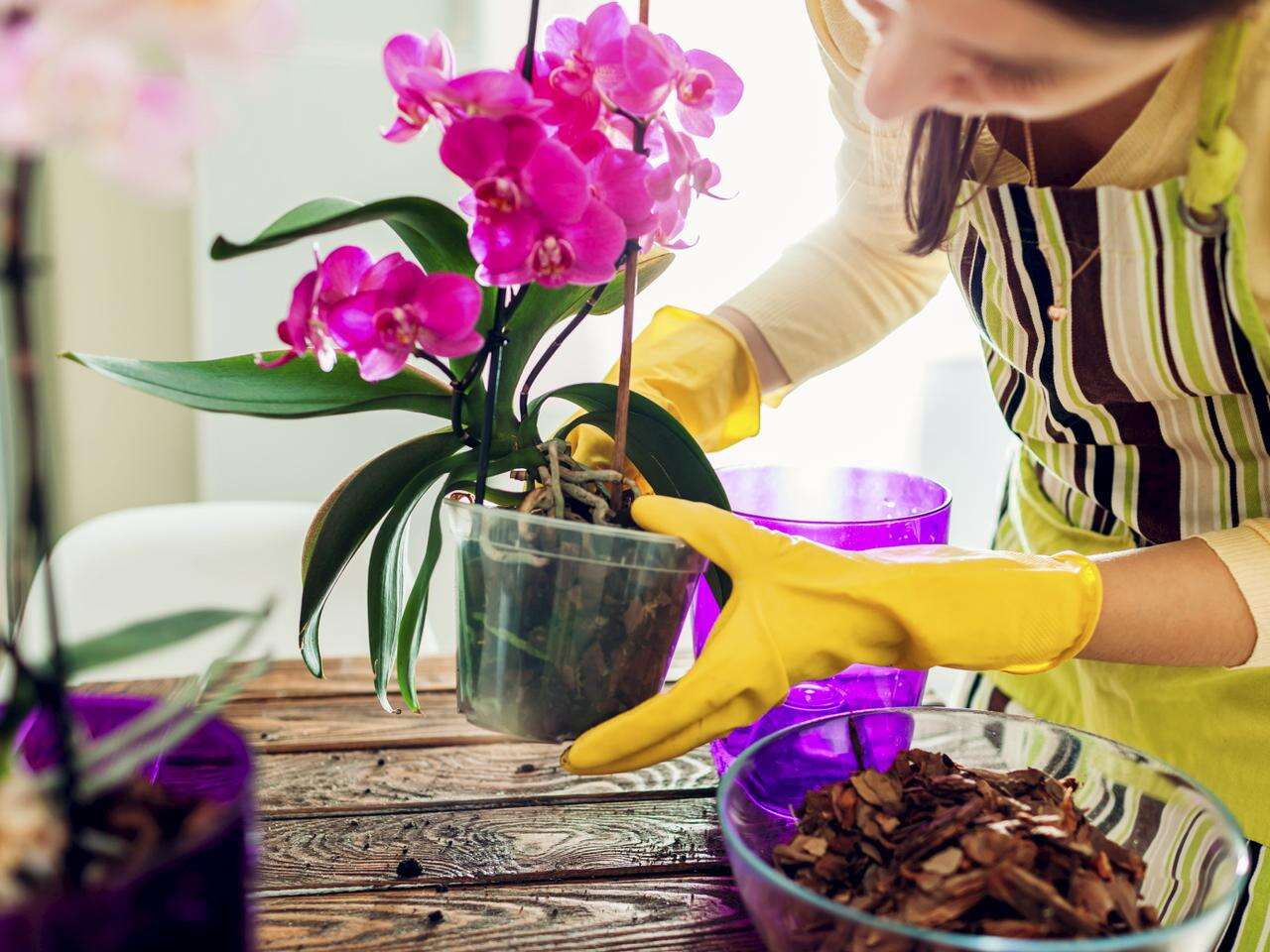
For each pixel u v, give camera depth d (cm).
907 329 181
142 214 181
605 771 68
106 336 185
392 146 172
